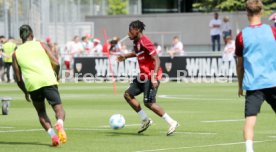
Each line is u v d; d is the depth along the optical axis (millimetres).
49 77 25312
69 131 30891
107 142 26922
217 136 28609
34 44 25703
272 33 21188
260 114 38625
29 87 25297
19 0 86875
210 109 42938
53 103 25281
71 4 101812
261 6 21328
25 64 25453
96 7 112438
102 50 79625
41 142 27000
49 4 93875
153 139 27812
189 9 120500
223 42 90438
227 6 99812
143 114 29625
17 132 30609
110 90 64000
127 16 105625
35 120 36500
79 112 41281
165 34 104938
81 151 24391
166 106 45531
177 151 24188
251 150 20578
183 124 33625
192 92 60062
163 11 121875
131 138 28172
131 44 104938
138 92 29391
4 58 79062
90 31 103125
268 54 21094
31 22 88062
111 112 41156
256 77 20969
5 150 24797
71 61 81000
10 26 85625
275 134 29094
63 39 98312
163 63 77188
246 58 21172
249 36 21156
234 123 34031
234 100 50750
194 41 103562
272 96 21125
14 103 49594
